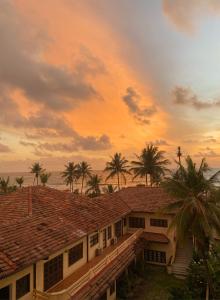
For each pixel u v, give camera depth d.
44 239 22.12
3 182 87.00
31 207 27.39
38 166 119.00
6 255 18.19
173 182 29.34
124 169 81.00
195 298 26.17
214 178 29.09
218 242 32.34
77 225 27.39
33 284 20.22
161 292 29.81
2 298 18.28
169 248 36.41
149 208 38.91
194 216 26.97
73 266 25.66
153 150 68.25
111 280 24.73
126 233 39.66
